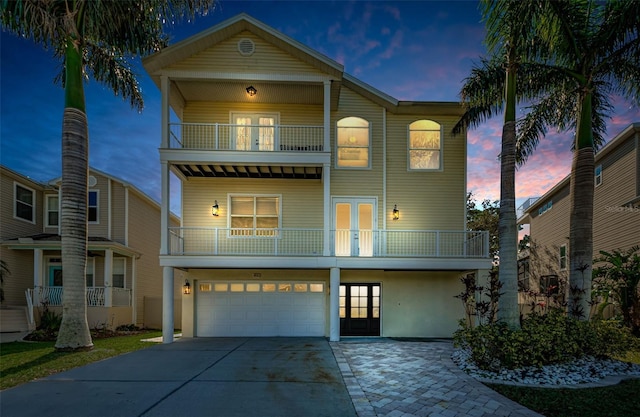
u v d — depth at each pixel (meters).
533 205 19.39
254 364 7.08
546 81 9.31
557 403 4.81
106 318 13.62
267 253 11.21
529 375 6.02
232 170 11.28
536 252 19.56
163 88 10.36
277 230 11.76
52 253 14.88
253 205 11.97
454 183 12.14
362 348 8.88
